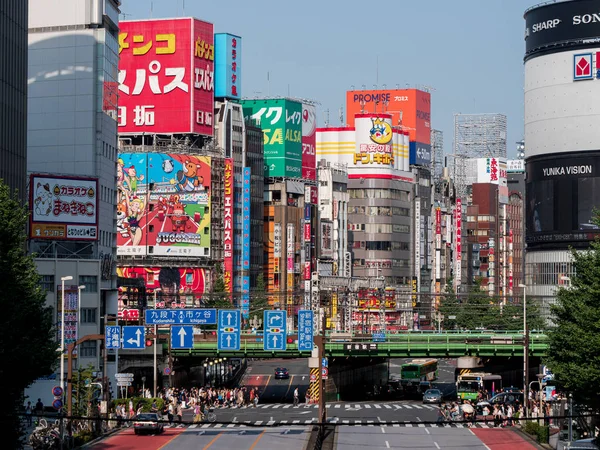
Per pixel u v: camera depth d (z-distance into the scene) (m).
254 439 152.38
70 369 145.00
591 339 120.75
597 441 124.56
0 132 181.25
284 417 189.38
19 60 189.50
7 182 184.50
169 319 161.75
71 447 138.38
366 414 199.12
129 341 161.38
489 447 147.75
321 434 152.88
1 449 108.00
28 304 115.44
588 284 127.62
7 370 107.81
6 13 183.50
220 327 159.50
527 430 161.75
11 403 109.06
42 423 138.12
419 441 154.50
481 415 195.00
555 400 166.62
